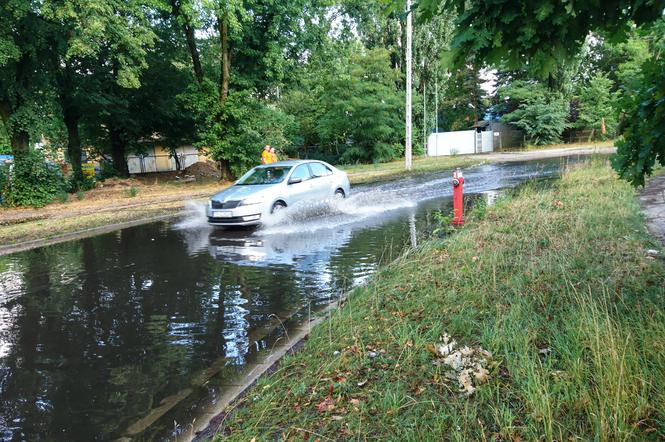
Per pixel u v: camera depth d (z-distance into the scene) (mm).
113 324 5121
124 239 10406
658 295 3691
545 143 38312
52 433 3139
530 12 2580
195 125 28938
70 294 6316
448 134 41656
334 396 3008
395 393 2914
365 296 4891
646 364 2789
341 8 22203
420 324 3898
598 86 37031
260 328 4793
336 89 33281
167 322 5098
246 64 22422
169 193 20047
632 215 6922
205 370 3926
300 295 5750
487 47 2850
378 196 14977
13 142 17547
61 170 20016
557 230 6516
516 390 2805
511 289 4328
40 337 4844
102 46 20844
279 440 2631
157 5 17766
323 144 39750
